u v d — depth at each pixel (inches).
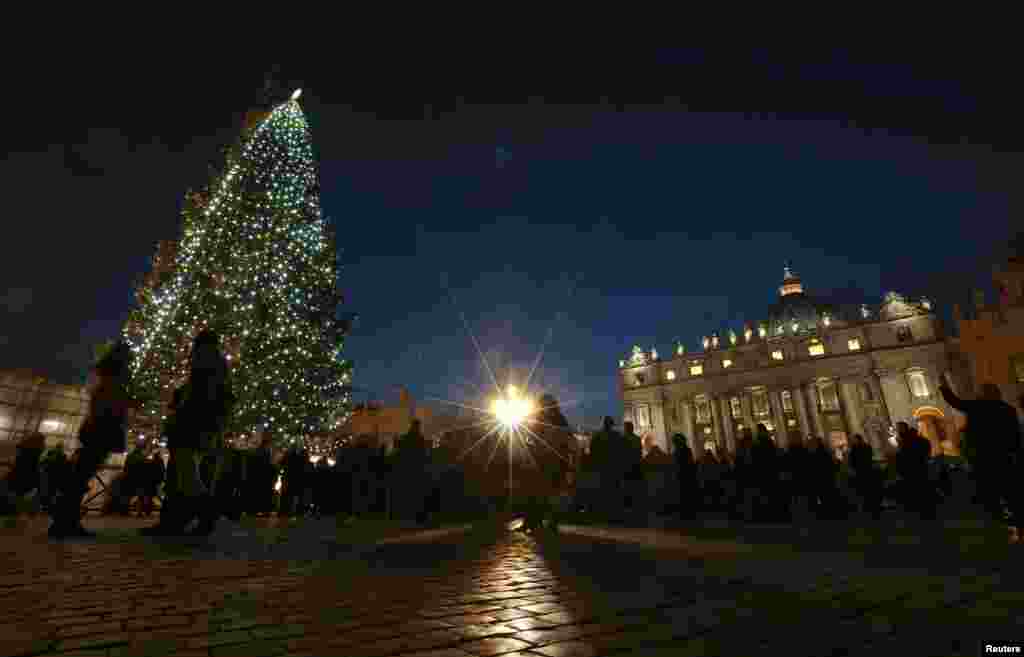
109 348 275.6
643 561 201.8
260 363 743.7
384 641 95.7
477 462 430.3
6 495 453.7
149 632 98.6
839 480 589.0
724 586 150.3
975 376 1435.8
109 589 135.2
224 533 291.7
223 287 749.9
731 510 512.1
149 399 703.1
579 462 497.0
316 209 920.9
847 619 113.6
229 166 851.4
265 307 766.5
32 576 149.9
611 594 139.5
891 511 526.3
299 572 167.9
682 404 3855.8
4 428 1041.5
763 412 3555.6
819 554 217.9
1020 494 254.5
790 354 3570.4
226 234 775.7
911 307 3196.4
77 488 260.5
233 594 133.1
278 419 760.3
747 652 90.8
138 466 505.0
